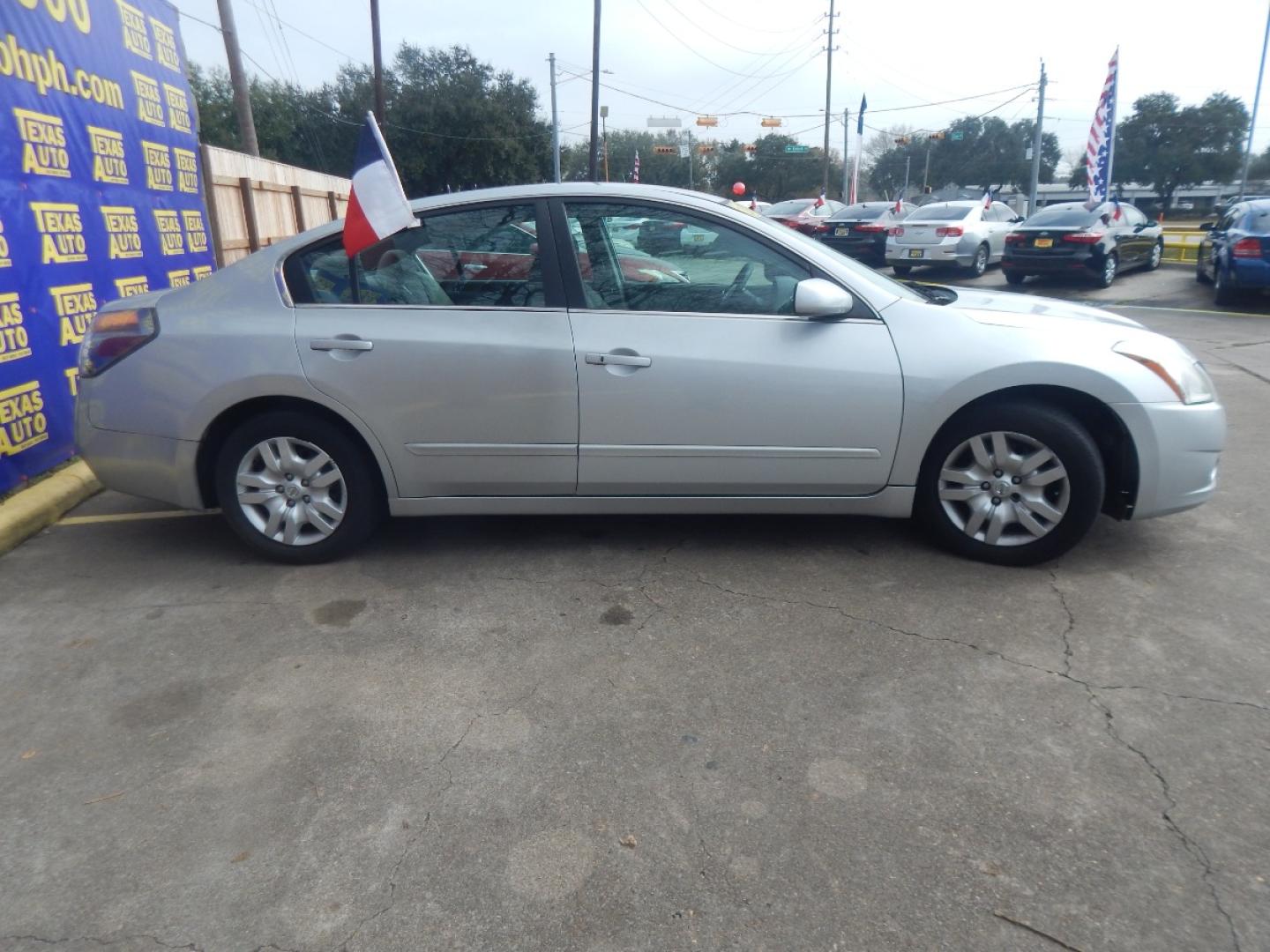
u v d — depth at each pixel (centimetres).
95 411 396
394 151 3878
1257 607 353
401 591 381
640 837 236
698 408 375
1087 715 285
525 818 244
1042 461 375
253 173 1111
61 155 548
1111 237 1534
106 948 205
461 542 433
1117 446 380
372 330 378
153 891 221
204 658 329
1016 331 374
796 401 374
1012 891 216
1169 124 4919
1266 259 1209
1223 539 421
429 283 385
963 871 223
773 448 380
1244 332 1071
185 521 471
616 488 391
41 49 530
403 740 279
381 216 372
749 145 5862
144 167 662
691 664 320
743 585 380
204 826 243
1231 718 281
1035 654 321
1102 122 1617
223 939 207
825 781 257
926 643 331
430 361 376
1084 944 201
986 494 387
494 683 310
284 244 396
